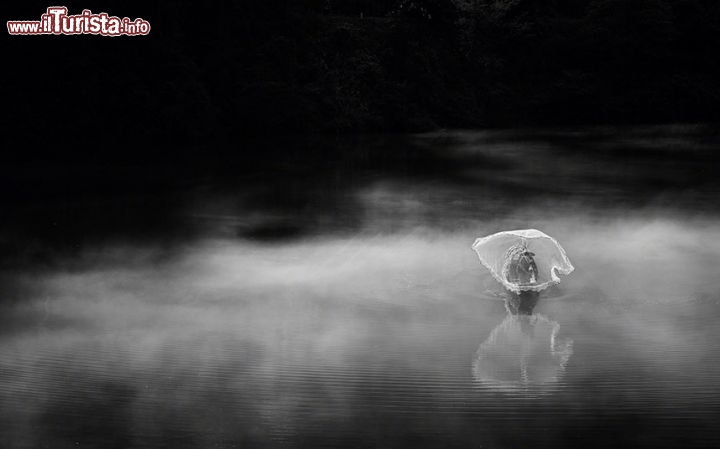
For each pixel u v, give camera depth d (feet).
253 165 116.98
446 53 196.44
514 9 202.28
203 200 84.12
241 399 27.14
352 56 182.50
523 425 24.85
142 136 147.64
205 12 163.02
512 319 36.32
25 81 139.33
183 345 33.27
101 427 25.07
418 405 26.43
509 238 41.14
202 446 23.67
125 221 70.33
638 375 28.81
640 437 23.95
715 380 28.19
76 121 141.59
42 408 26.53
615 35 200.34
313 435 24.30
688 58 205.46
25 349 32.86
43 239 61.11
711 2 206.08
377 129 175.94
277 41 166.81
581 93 193.67
